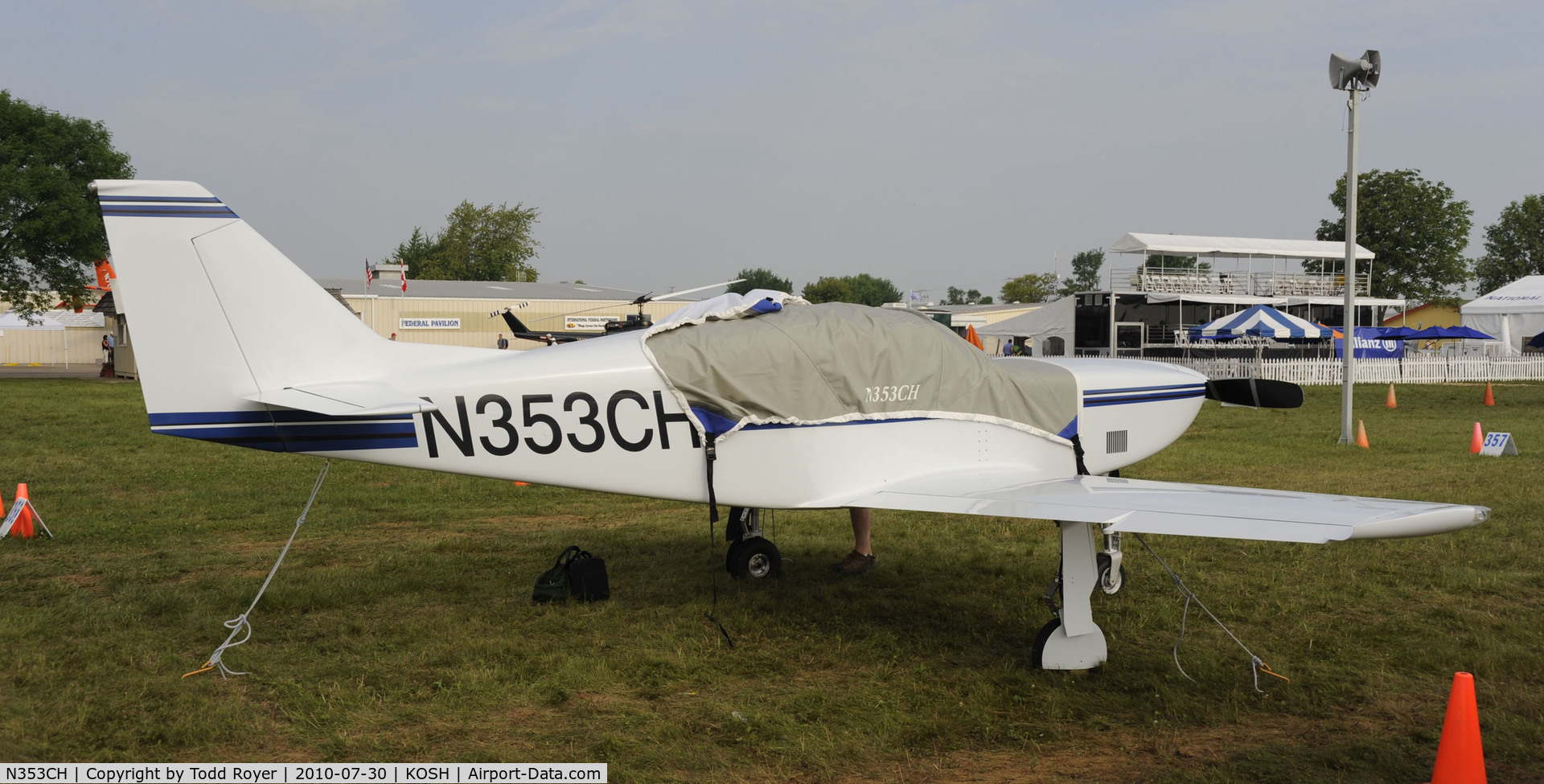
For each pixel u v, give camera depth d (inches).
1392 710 156.2
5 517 304.5
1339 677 170.6
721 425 197.3
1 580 231.3
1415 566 244.2
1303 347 1487.5
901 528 297.9
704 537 287.3
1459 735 124.8
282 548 272.4
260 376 185.9
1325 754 137.9
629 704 157.6
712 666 175.3
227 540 282.2
